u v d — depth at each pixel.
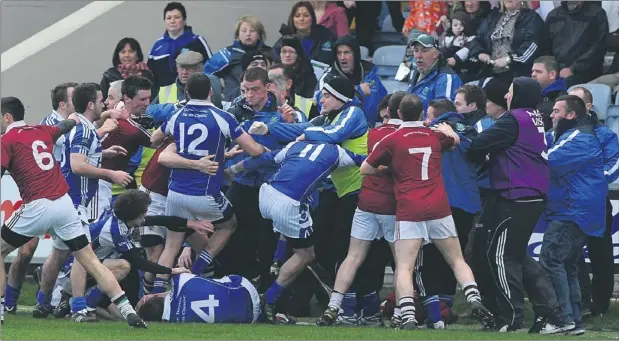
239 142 35.69
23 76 50.91
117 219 34.88
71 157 35.81
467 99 36.56
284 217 35.28
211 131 35.31
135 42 46.06
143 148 39.34
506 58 45.84
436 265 35.47
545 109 40.78
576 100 36.62
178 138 35.47
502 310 35.25
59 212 32.72
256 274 38.94
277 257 37.62
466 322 38.41
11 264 41.38
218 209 36.12
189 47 47.72
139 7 52.03
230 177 37.03
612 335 35.59
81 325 34.06
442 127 34.66
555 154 36.03
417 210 33.62
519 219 34.75
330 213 38.09
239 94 44.47
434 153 33.97
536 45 46.31
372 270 36.59
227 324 35.19
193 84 35.34
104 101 43.75
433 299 35.47
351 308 36.66
